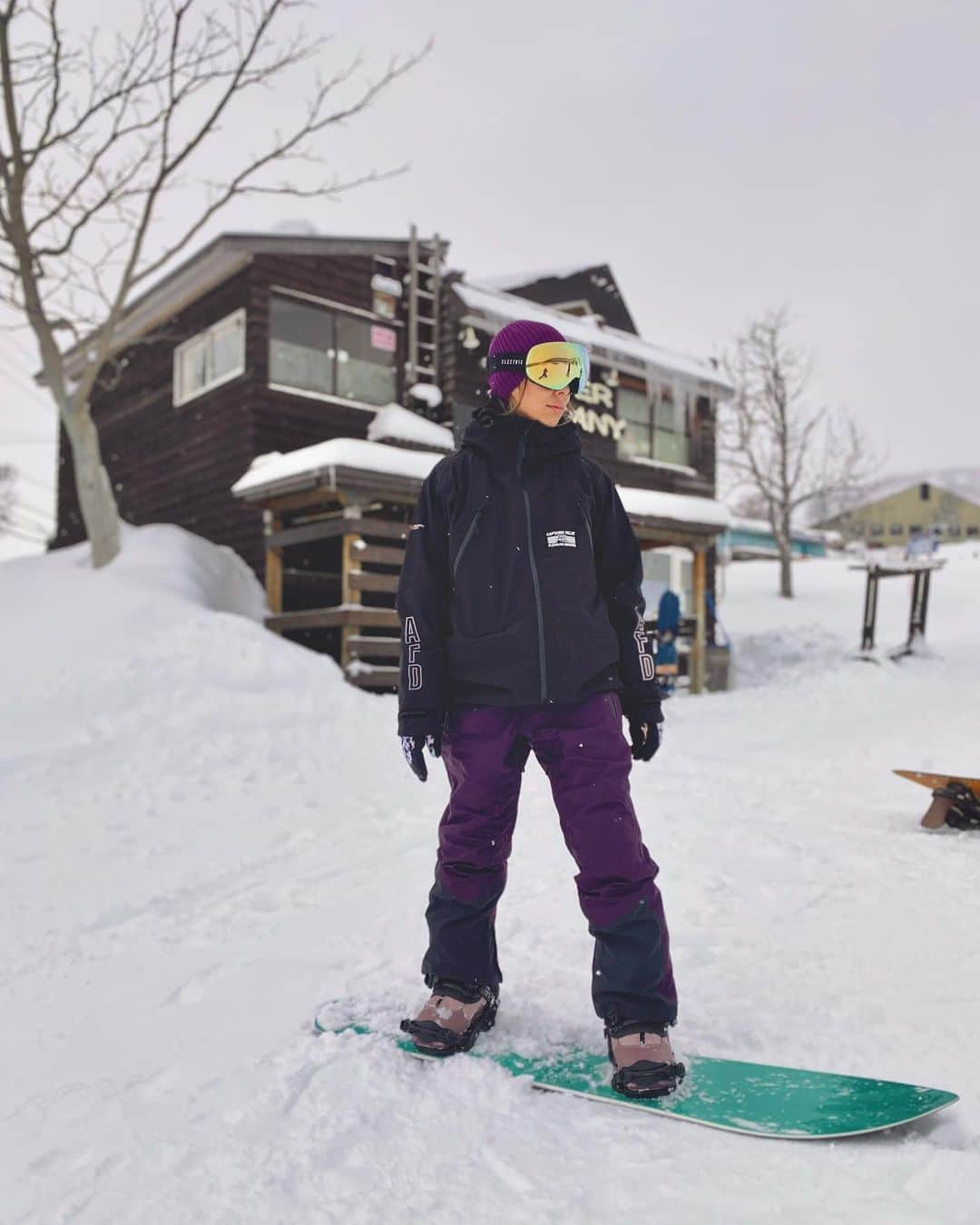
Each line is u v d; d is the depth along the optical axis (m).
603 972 1.82
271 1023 2.11
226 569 12.66
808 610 21.52
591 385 16.98
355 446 10.51
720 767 5.94
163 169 10.62
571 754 1.92
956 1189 1.32
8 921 3.03
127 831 4.25
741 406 25.97
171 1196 1.41
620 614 2.07
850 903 2.92
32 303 10.66
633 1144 1.50
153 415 15.98
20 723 6.04
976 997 2.11
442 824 2.02
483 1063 1.79
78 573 10.55
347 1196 1.38
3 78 10.16
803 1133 1.48
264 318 13.57
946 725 8.38
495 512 2.00
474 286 15.73
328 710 7.06
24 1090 1.85
